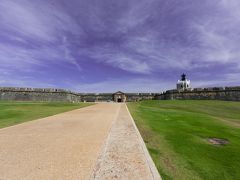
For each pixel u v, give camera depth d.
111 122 13.34
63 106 29.55
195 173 5.40
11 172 5.08
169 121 14.66
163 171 5.41
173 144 8.14
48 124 12.41
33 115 17.06
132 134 9.37
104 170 5.19
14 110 20.77
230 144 8.62
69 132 9.96
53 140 8.30
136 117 16.23
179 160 6.31
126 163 5.68
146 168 5.34
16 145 7.52
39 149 7.02
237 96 43.44
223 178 5.17
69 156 6.30
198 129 11.82
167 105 34.56
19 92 48.19
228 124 15.12
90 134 9.50
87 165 5.54
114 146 7.35
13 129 10.65
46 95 52.34
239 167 5.92
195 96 50.78
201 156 6.81
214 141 9.09
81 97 69.81
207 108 30.23
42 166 5.47
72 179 4.69
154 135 9.59
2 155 6.37
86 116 16.83
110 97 70.25
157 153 6.89
